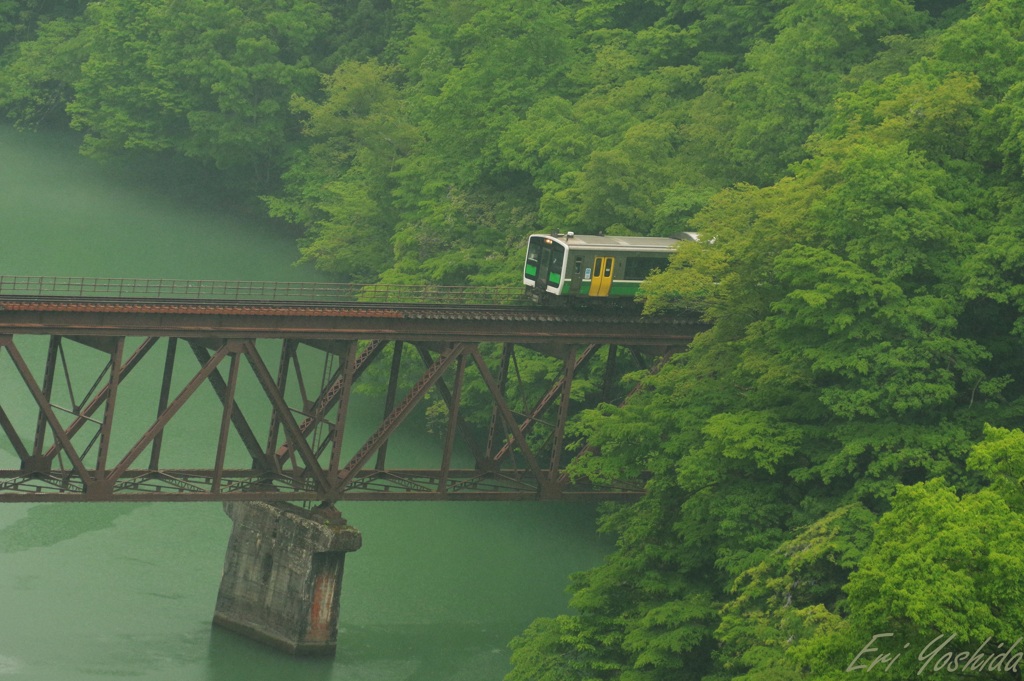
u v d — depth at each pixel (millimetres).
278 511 95312
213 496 89562
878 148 90688
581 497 99875
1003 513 57875
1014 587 55219
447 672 95750
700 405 90688
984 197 92125
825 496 85562
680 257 94188
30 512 112250
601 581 86500
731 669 77875
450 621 104438
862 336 85625
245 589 96750
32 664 89438
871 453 83938
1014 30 101938
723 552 82938
